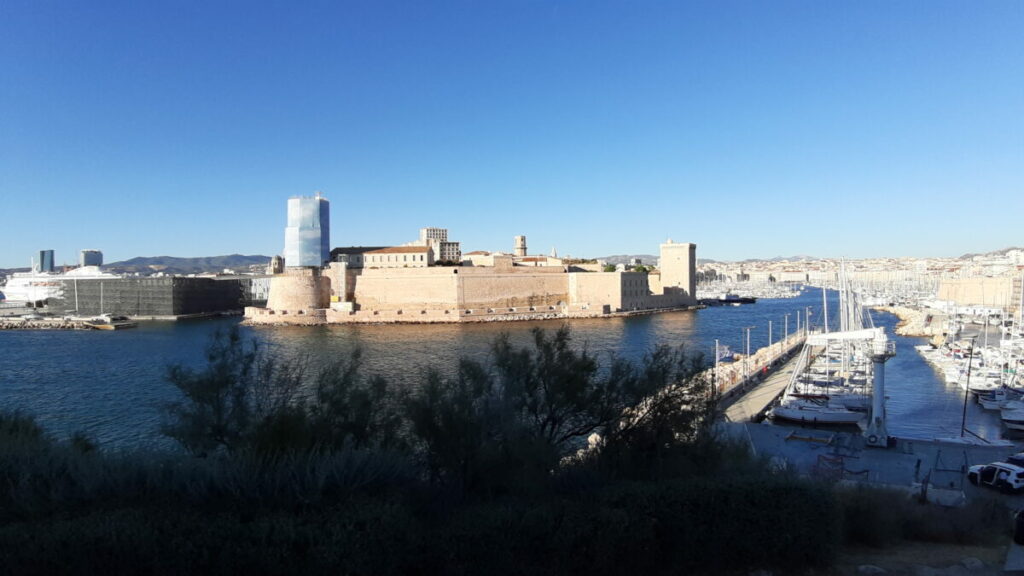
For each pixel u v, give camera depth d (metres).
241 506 11.23
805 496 13.30
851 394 57.56
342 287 153.50
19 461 13.10
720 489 13.00
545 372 16.45
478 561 10.70
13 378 69.12
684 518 12.38
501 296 154.75
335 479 11.98
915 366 79.75
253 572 9.92
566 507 11.81
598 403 16.09
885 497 17.97
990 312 139.88
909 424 49.56
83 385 64.06
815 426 46.41
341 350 92.38
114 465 12.55
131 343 109.62
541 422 16.48
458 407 13.99
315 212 155.00
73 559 9.88
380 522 10.45
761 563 12.91
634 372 17.23
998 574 13.48
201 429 15.95
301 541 10.10
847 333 59.19
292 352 89.56
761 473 15.92
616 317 155.62
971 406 56.09
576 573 11.30
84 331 135.62
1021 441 44.19
